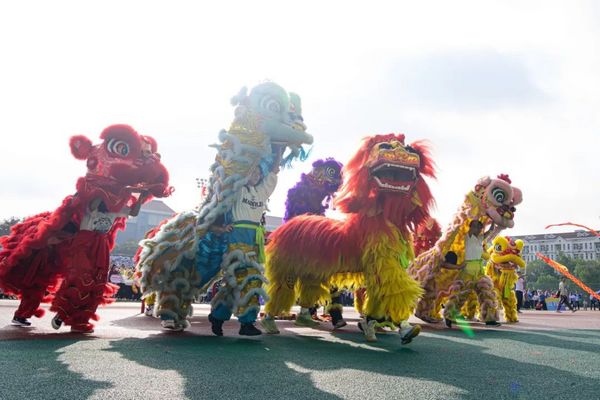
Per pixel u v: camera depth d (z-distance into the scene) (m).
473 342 4.88
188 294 4.91
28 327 4.75
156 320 6.56
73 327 4.35
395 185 4.74
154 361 2.95
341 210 5.07
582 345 4.70
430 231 9.02
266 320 5.36
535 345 4.66
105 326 5.45
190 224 4.73
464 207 7.40
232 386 2.30
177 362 2.95
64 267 4.48
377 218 4.80
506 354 3.94
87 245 4.45
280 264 5.38
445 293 7.41
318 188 7.69
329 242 5.00
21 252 4.46
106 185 4.42
